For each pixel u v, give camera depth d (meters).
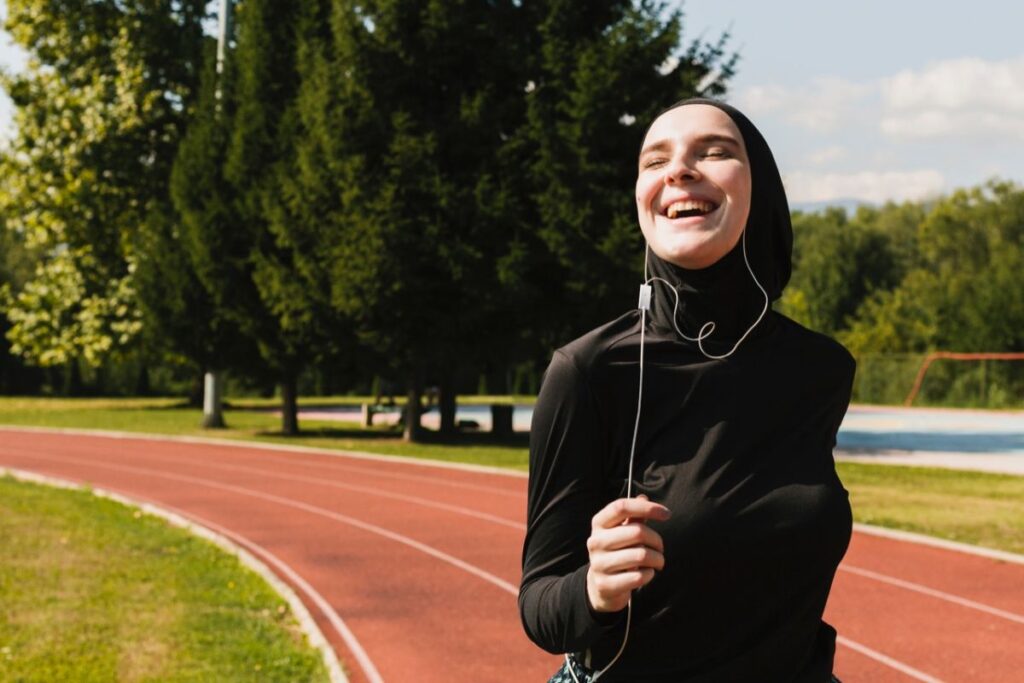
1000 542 12.29
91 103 34.19
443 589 10.30
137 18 34.28
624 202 24.31
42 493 17.36
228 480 19.73
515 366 29.58
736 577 1.88
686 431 1.94
